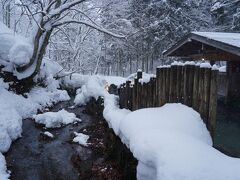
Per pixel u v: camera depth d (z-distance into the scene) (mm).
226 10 24578
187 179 2932
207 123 4289
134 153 4098
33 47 14898
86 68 25422
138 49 28266
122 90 8930
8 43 14484
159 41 28031
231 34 8266
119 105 9438
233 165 2996
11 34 15305
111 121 7004
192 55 10188
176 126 4258
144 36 27406
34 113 12383
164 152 3471
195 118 4359
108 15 19812
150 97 6320
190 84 4746
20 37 16156
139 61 32781
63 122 11039
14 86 13664
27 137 9375
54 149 8375
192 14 28141
